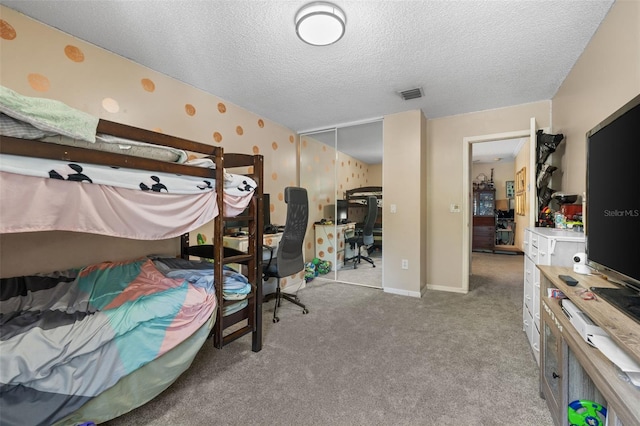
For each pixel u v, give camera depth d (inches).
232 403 58.5
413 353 78.1
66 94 72.2
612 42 63.8
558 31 72.2
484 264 202.1
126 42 76.5
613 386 28.6
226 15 65.7
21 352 39.8
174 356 57.1
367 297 129.4
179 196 57.8
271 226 133.1
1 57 62.3
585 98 80.2
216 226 67.1
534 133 97.6
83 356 45.0
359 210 205.5
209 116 110.7
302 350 80.4
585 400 42.7
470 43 77.4
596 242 47.6
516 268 188.5
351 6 62.9
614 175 42.0
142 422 53.2
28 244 67.4
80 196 43.9
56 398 41.6
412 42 76.9
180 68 91.0
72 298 56.0
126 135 49.4
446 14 65.5
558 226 85.1
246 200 75.7
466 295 132.2
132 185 49.4
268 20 67.7
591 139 50.1
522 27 70.5
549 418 53.3
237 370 70.6
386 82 102.1
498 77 98.3
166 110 95.3
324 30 67.3
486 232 256.5
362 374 68.5
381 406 57.3
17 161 37.3
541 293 60.2
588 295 42.5
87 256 77.4
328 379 66.6
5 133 36.1
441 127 141.8
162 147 55.1
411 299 126.2
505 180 275.1
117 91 82.3
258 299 80.2
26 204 39.0
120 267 75.0
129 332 50.5
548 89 108.7
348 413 55.4
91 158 44.4
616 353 31.9
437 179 143.1
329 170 179.2
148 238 54.7
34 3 61.5
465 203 136.9
